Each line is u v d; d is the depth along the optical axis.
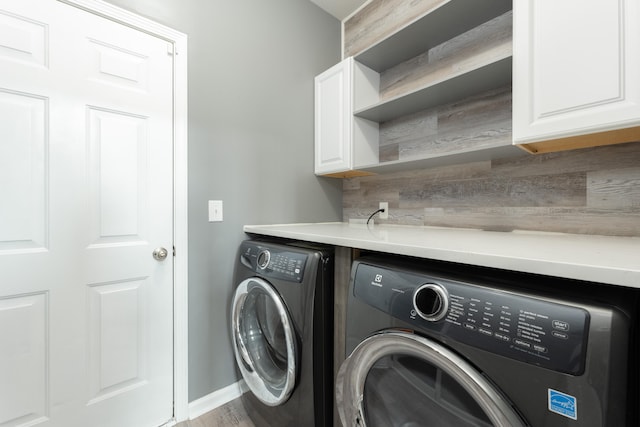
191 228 1.46
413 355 0.71
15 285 1.05
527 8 1.04
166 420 1.38
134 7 1.30
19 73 1.05
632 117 0.84
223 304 1.57
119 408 1.26
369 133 1.92
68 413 1.15
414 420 0.76
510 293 0.59
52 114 1.12
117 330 1.26
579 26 0.93
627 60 0.85
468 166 1.57
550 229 1.28
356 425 0.90
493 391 0.56
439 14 1.43
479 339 0.59
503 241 0.98
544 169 1.30
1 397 1.03
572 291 0.58
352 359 0.86
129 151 1.29
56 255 1.12
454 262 0.78
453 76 1.34
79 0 1.17
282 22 1.86
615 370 0.46
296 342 1.09
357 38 2.13
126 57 1.28
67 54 1.15
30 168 1.08
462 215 1.59
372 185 2.06
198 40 1.50
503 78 1.35
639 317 0.53
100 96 1.22
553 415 0.50
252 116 1.71
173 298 1.41
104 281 1.23
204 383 1.50
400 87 1.86
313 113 2.04
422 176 1.77
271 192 1.80
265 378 1.32
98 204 1.22
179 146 1.42
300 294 1.08
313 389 1.04
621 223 1.11
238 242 1.64
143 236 1.33
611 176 1.13
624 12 0.85
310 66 2.02
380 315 0.78
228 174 1.60
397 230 1.50
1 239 1.03
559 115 0.97
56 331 1.12
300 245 1.29
